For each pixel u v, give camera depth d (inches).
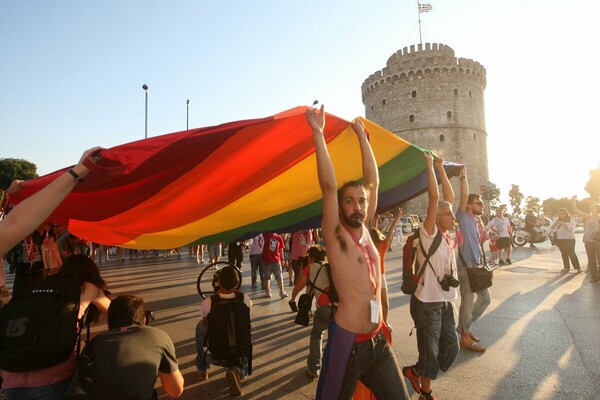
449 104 2228.1
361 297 109.3
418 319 165.8
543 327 262.4
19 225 74.8
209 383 190.1
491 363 202.8
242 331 174.2
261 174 178.7
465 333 225.8
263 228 256.7
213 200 191.9
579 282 426.3
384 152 186.2
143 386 101.5
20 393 103.4
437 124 2213.3
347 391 107.2
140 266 687.7
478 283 218.2
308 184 204.4
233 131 133.4
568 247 502.6
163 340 111.7
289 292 422.3
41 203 77.8
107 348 103.1
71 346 105.9
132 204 172.2
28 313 102.7
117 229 209.5
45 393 104.0
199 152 141.3
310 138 158.4
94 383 98.5
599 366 193.9
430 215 169.5
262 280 440.1
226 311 174.6
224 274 180.5
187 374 201.6
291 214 241.8
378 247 164.1
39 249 272.5
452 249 174.4
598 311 300.2
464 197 233.5
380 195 247.9
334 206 110.4
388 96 2336.4
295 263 424.5
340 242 110.2
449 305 169.0
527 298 352.2
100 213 177.2
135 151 124.8
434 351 160.7
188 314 327.9
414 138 2226.9
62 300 107.8
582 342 229.8
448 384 179.8
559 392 168.1
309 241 433.1
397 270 560.7
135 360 102.9
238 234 262.7
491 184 545.6
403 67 2272.4
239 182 181.3
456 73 2252.7
